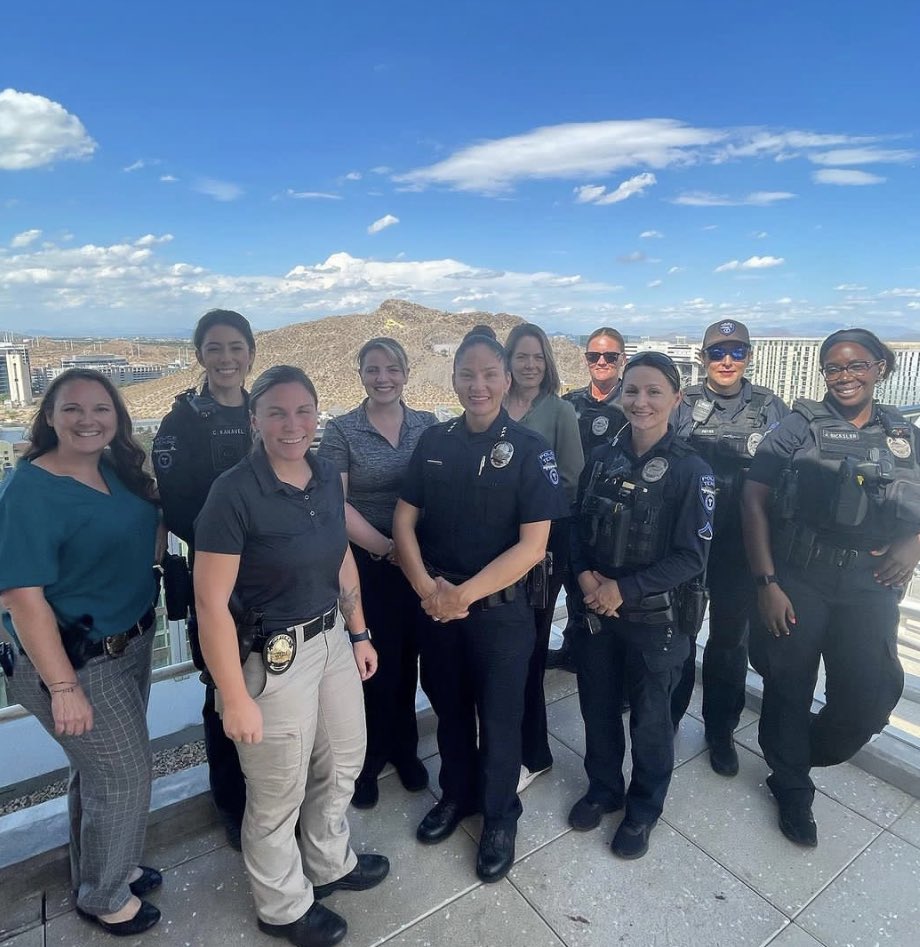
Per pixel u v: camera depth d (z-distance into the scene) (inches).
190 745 114.6
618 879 83.4
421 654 89.8
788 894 81.1
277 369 65.4
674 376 83.0
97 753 69.8
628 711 124.0
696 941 74.5
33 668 68.1
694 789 101.1
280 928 73.4
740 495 99.8
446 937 74.7
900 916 78.0
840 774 104.3
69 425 66.6
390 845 89.0
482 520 81.0
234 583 65.1
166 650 127.4
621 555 84.1
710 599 104.3
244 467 65.2
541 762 103.3
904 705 117.9
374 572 93.4
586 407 134.9
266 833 70.5
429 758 109.1
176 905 79.0
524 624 83.4
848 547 86.0
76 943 73.5
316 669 70.4
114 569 69.7
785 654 90.2
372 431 93.0
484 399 79.6
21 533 63.2
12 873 77.8
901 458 84.4
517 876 83.9
